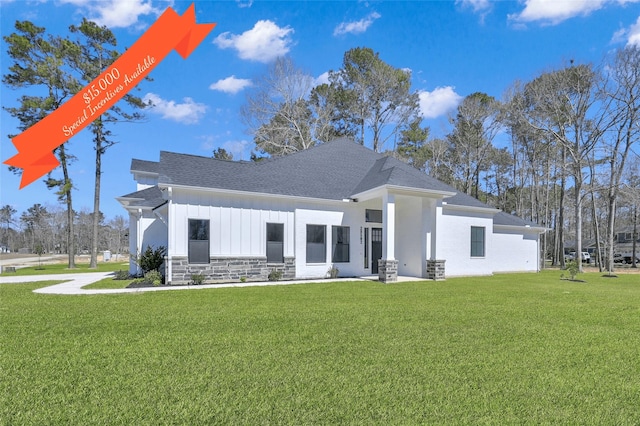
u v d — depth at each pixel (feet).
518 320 20.88
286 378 11.66
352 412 9.39
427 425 8.75
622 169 73.10
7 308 24.14
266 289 35.04
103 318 20.84
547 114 81.10
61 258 164.76
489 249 59.31
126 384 11.22
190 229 40.60
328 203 49.73
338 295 30.83
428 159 118.83
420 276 50.70
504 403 10.03
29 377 11.85
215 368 12.58
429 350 14.80
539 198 117.29
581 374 12.34
